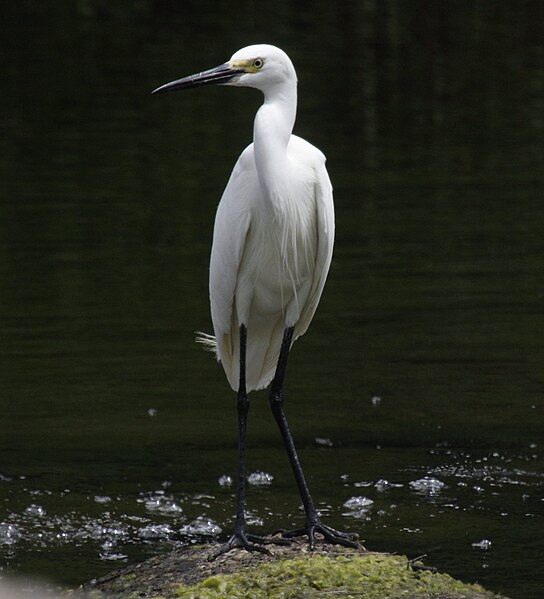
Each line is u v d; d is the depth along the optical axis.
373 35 33.44
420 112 25.89
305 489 8.27
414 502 9.81
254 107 26.72
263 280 8.38
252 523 9.44
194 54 30.61
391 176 21.14
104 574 8.51
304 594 7.07
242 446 8.24
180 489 10.19
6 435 11.34
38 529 9.37
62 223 18.56
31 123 25.02
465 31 33.81
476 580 8.23
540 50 31.59
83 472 10.53
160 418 11.83
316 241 8.32
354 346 13.71
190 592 7.18
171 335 14.03
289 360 13.42
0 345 13.69
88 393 12.38
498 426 11.45
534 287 15.50
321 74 29.17
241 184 8.18
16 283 15.86
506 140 23.56
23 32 33.94
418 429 11.41
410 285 15.68
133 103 26.70
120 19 35.53
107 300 15.22
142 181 20.88
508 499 9.85
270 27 34.22
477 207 19.19
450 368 12.96
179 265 16.62
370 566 7.50
